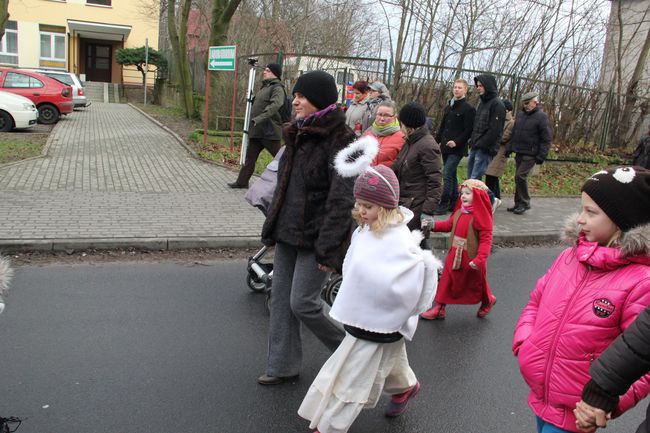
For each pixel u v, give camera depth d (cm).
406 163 540
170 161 1138
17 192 812
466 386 392
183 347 420
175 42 1972
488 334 486
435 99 1288
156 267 591
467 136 857
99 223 685
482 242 490
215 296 523
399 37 1933
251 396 359
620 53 1714
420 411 355
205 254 644
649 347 175
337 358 295
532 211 995
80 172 979
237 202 853
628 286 210
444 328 494
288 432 323
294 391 368
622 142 1623
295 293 339
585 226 220
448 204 903
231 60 1183
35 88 1641
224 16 1675
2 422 277
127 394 351
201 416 333
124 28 3422
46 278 536
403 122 542
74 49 3422
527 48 1656
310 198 333
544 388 233
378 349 291
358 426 334
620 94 1584
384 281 280
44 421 318
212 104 1661
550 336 230
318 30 2616
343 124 336
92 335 427
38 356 390
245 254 655
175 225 704
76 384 359
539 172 1362
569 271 232
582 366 221
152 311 479
